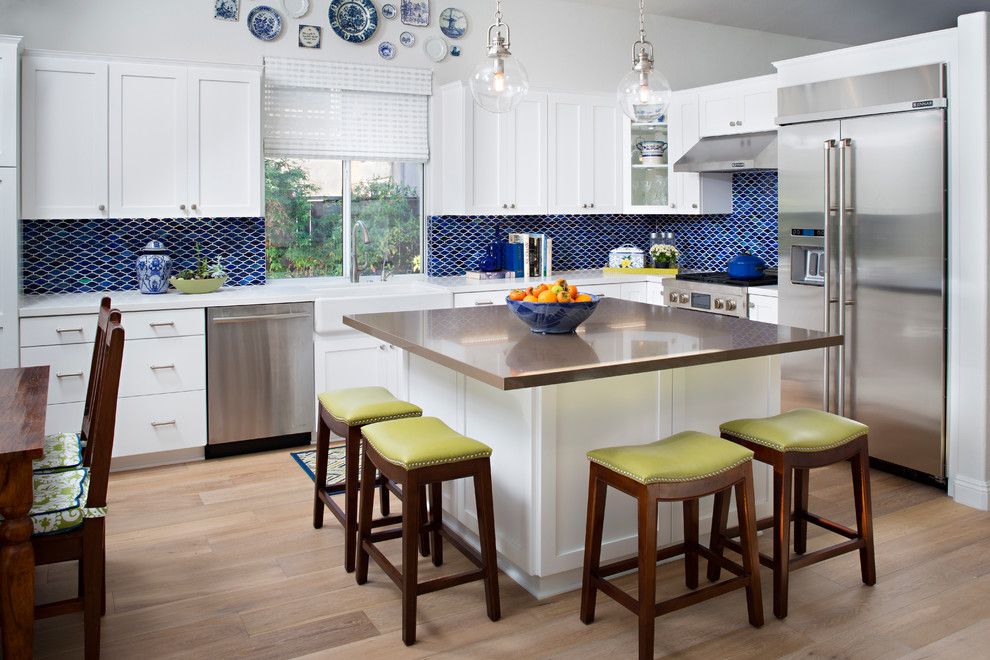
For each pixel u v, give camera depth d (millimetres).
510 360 2582
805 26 6609
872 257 4145
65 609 2367
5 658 2232
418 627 2703
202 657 2520
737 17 6355
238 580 3059
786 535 2707
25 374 2963
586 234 6363
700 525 3221
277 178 5215
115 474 4297
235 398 4531
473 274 5500
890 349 4113
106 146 4344
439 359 2711
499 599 2783
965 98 3723
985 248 3689
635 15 6223
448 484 3488
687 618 2756
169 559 3244
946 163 3818
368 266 5559
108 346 2357
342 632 2676
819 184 4375
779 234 4645
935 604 2840
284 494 3998
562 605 2848
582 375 2453
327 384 4746
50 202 4246
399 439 2678
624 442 2971
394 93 5414
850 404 4332
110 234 4758
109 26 4586
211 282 4668
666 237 6527
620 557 3004
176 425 4398
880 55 4070
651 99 3070
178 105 4492
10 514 2211
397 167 5598
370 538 2998
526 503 2871
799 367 4586
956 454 3865
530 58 5832
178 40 4762
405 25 5414
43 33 4441
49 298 4402
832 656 2512
